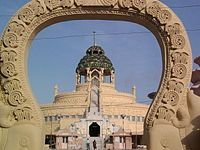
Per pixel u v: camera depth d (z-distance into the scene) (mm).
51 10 9953
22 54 9773
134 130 62344
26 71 9961
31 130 9430
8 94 9633
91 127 57656
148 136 9508
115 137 52844
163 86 9688
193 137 9375
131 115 63844
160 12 9883
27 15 9844
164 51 9852
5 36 9734
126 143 52344
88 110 58500
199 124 9406
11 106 9633
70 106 63375
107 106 63281
